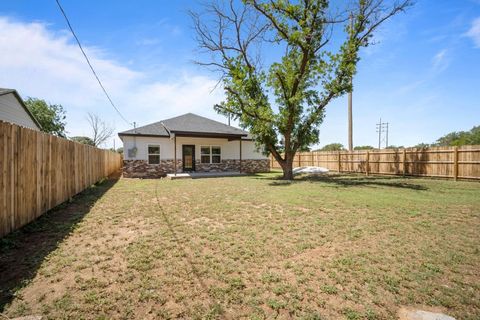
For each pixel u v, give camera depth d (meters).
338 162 18.34
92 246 3.68
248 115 13.05
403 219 5.23
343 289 2.59
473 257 3.37
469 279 2.82
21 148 4.26
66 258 3.24
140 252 3.47
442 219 5.24
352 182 11.69
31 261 3.14
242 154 19.44
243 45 13.85
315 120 13.39
